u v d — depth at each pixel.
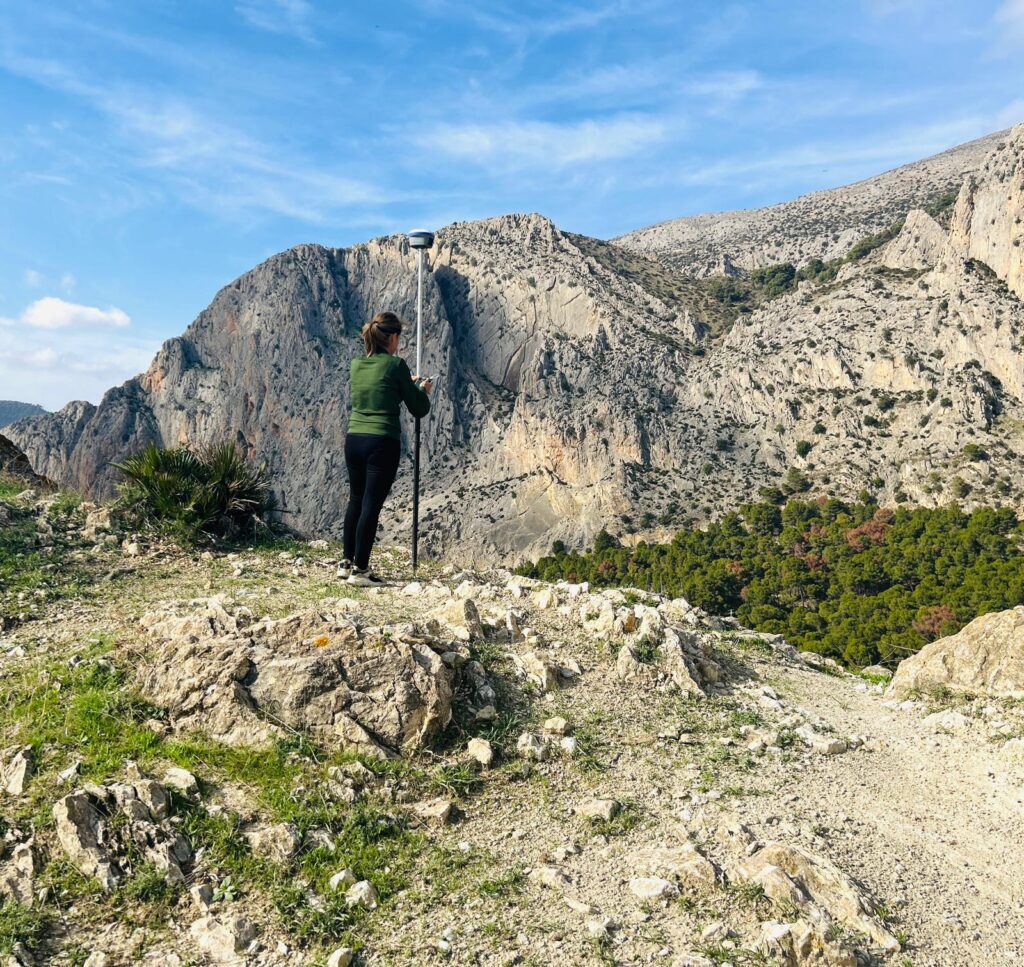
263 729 4.69
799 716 6.50
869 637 53.88
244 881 3.74
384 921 3.61
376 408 7.28
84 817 3.82
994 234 111.81
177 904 3.58
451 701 5.29
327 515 156.88
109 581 7.26
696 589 73.88
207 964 3.29
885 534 83.62
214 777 4.35
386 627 5.59
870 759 5.95
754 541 90.69
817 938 3.64
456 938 3.51
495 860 4.10
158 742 4.58
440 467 146.25
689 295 168.38
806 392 118.75
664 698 6.25
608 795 4.83
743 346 134.50
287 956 3.37
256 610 6.35
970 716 6.66
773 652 8.49
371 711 4.90
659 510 111.56
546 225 184.25
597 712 5.80
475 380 162.38
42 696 4.88
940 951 3.79
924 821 5.06
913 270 125.62
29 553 7.59
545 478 124.50
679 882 3.98
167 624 5.56
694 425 123.75
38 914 3.40
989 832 4.98
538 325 162.00
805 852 4.34
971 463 91.88
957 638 7.64
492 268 172.62
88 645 5.62
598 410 126.38
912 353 110.62
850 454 106.38
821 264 157.75
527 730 5.37
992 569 64.38
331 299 178.12
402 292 175.75
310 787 4.37
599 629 7.10
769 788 5.18
